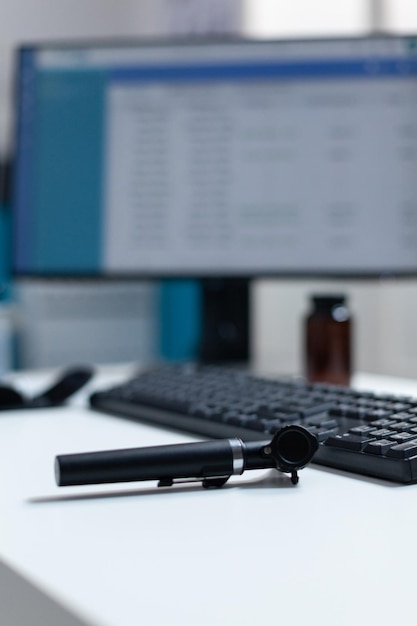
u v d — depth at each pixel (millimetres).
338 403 644
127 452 480
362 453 520
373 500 460
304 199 1093
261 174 1103
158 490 493
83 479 472
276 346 1712
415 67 1065
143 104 1127
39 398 852
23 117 1147
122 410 768
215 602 309
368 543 381
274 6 1738
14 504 462
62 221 1142
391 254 1073
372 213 1077
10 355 1390
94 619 295
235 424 619
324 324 964
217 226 1114
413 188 1067
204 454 482
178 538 393
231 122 1107
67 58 1142
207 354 1238
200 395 727
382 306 1591
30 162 1146
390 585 325
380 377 1073
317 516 428
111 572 346
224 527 410
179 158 1120
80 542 389
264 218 1104
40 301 1393
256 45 1099
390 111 1071
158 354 1473
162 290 1462
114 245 1136
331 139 1085
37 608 332
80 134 1140
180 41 1115
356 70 1077
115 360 1442
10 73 1522
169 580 334
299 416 606
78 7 1611
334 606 303
